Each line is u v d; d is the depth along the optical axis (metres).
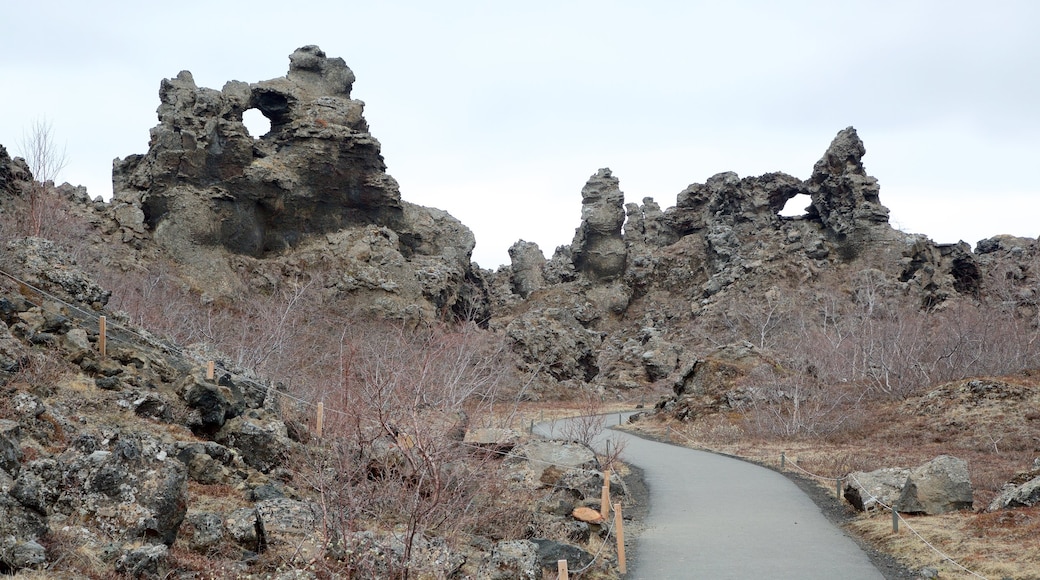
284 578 10.61
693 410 49.81
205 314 48.19
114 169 81.31
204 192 72.31
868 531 18.33
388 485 12.97
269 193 76.38
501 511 15.88
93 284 20.41
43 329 17.81
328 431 17.27
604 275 127.75
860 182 114.38
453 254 88.50
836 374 54.12
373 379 14.84
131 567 9.73
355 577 10.91
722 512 21.62
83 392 16.03
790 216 125.19
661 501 23.62
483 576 12.32
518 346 81.81
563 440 23.52
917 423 39.75
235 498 13.84
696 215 136.62
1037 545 15.08
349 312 69.44
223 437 16.59
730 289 112.81
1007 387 40.62
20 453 10.98
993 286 97.12
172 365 18.98
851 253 111.31
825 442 38.56
